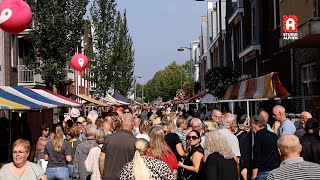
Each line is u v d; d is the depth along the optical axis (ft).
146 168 21.52
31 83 99.30
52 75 74.54
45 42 73.97
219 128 33.12
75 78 156.56
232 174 24.31
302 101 59.41
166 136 35.50
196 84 171.01
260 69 84.94
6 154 54.19
